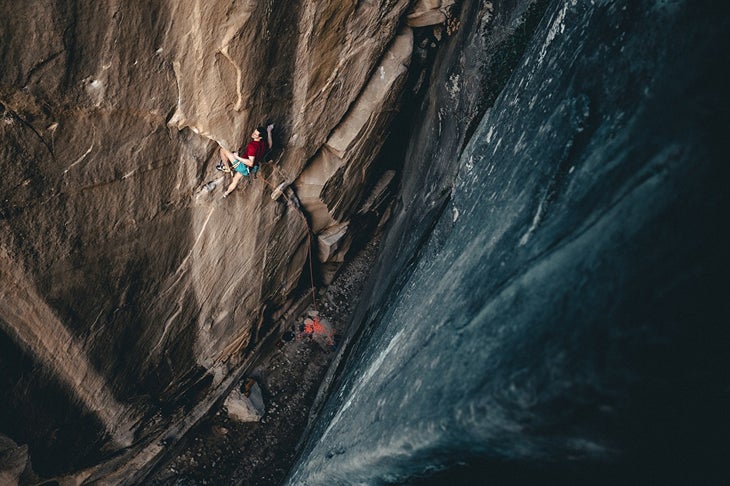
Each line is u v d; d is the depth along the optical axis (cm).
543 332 196
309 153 892
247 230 866
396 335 483
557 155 269
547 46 385
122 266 653
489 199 369
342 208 1134
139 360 805
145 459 959
